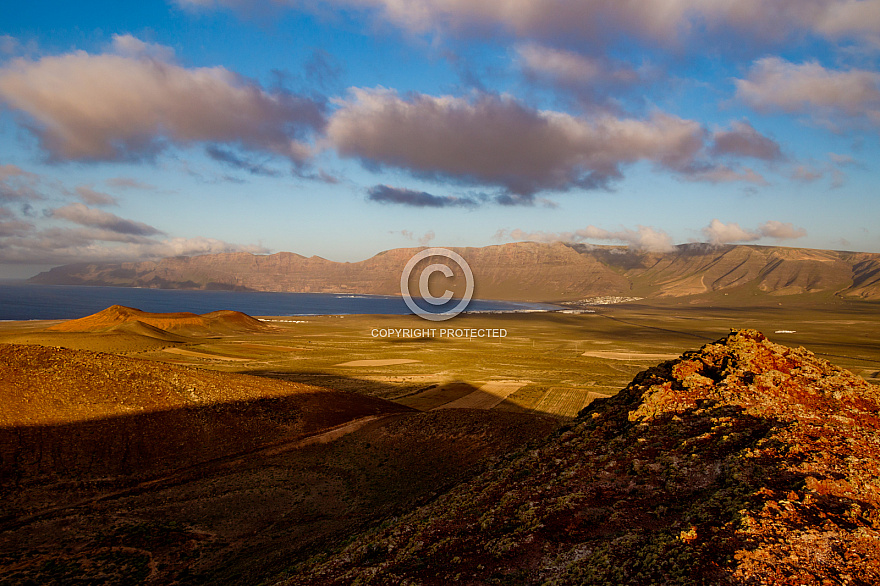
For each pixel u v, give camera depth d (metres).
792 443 16.02
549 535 14.64
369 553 17.91
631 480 16.73
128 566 21.41
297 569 18.66
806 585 10.06
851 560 10.64
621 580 11.47
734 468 15.20
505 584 12.80
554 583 12.21
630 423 21.39
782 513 12.42
